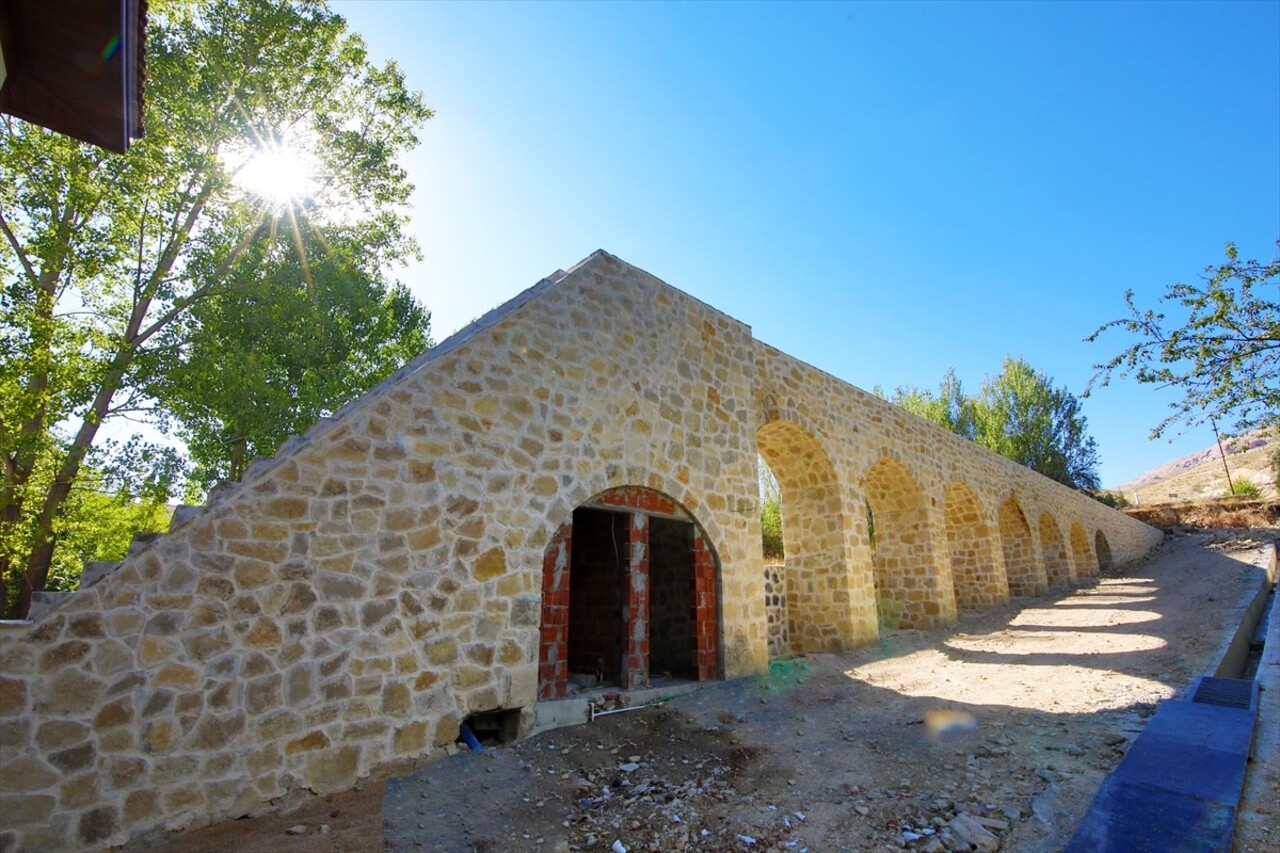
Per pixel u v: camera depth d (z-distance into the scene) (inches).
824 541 436.8
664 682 288.8
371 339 621.9
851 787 179.6
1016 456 1301.7
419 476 210.1
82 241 415.5
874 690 298.0
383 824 158.1
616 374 284.0
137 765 149.4
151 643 156.5
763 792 181.8
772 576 418.3
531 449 243.1
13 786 135.5
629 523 285.0
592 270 284.5
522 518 234.8
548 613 244.2
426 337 800.9
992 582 649.6
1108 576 964.0
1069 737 203.8
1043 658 355.6
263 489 179.3
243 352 477.1
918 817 157.2
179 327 482.6
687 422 316.5
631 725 241.0
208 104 462.9
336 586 187.0
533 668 227.8
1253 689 232.1
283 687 173.0
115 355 417.1
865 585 439.2
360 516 195.2
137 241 457.7
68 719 143.7
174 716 156.3
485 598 218.8
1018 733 212.7
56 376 373.1
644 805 176.2
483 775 190.7
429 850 147.8
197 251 489.1
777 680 315.6
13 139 381.7
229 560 170.7
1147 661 314.2
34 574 407.2
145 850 144.4
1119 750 186.1
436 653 203.8
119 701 150.2
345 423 197.0
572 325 269.4
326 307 557.6
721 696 281.9
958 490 641.6
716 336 350.9
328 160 547.5
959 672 331.6
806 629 433.1
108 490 450.6
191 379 451.5
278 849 144.6
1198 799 143.6
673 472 302.2
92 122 163.8
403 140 583.8
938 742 212.2
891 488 555.5
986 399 1400.1
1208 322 278.1
